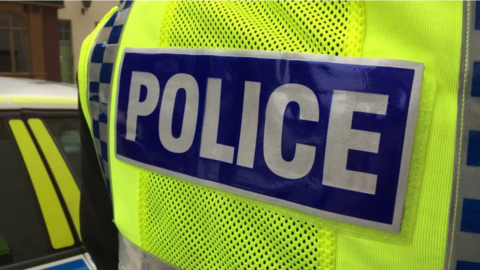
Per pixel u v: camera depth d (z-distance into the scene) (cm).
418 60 39
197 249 55
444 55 38
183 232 56
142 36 59
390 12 40
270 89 46
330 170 43
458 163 38
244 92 48
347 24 42
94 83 67
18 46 734
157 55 56
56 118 148
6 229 121
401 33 40
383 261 42
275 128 46
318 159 44
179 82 54
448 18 38
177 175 55
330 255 44
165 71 55
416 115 39
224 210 51
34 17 739
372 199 41
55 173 137
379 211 41
